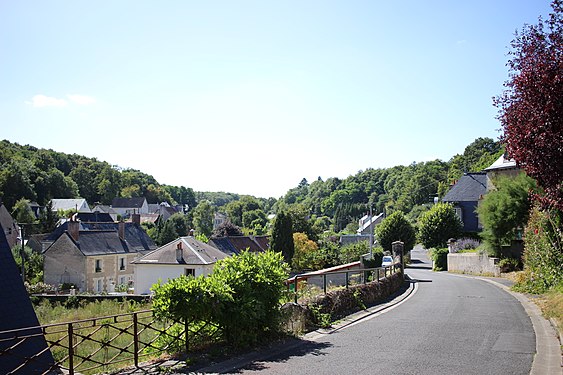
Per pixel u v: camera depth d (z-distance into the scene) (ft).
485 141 315.17
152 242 196.03
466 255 116.47
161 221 287.89
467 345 32.60
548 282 59.21
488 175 132.16
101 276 161.27
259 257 35.24
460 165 315.78
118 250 170.81
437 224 162.20
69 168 403.54
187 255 132.36
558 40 27.14
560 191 28.76
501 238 97.60
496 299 57.88
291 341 34.53
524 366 27.07
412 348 31.94
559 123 26.03
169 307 28.71
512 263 95.35
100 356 39.42
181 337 31.04
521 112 28.25
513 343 32.96
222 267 34.35
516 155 29.09
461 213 170.30
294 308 37.86
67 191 336.08
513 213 92.99
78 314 74.23
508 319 42.88
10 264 31.35
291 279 41.04
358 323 42.73
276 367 27.17
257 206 404.36
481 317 44.24
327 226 389.60
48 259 155.63
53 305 90.89
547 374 25.34
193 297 28.78
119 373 25.84
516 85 28.14
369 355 30.07
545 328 38.19
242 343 31.37
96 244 163.53
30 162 318.04
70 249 155.12
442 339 34.71
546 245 59.41
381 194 404.77
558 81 25.66
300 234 185.37
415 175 345.72
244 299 31.60
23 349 28.48
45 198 310.45
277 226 173.47
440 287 75.41
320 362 28.32
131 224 193.26
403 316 46.16
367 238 231.30
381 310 51.13
